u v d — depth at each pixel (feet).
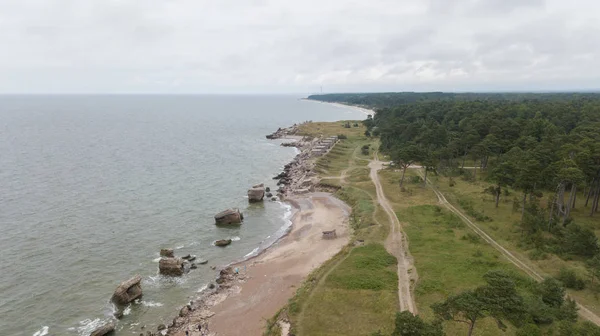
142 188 390.21
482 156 373.40
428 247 224.94
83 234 271.49
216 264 233.96
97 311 184.24
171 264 220.43
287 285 204.44
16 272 216.95
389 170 421.59
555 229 226.17
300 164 493.36
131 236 271.28
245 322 172.86
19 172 443.73
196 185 409.69
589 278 176.45
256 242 267.18
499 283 124.98
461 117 559.79
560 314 146.72
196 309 185.37
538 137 390.63
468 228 251.80
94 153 577.02
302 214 320.29
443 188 344.08
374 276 193.77
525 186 241.14
